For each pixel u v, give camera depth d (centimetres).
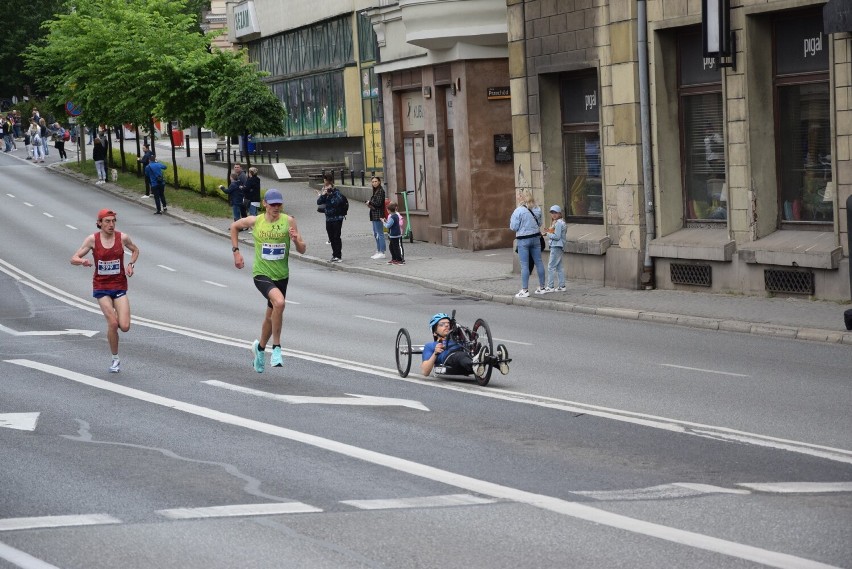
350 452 2461
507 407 2912
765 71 4641
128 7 11750
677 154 5162
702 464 2272
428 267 6456
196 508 2042
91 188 11631
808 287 4441
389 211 6825
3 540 1864
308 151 13212
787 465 2244
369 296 5559
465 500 2055
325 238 8025
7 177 12688
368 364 3675
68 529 1925
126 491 2181
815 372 3225
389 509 2006
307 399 3097
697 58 5031
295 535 1861
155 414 2956
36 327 4756
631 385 3155
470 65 7081
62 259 7319
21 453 2538
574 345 3928
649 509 1961
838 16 4088
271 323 3444
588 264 5544
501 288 5506
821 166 4509
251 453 2484
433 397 3084
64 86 12081
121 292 3631
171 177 11356
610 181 5359
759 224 4678
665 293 4997
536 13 5803
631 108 5175
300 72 13012
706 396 2956
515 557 1717
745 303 4497
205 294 5769
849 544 1736
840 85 4244
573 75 5769
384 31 8012
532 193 6000
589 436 2556
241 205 8825
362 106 11450
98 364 3806
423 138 7788
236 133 9500
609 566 1664
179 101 10100
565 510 1967
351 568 1688
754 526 1839
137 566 1723
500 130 7138
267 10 13788
